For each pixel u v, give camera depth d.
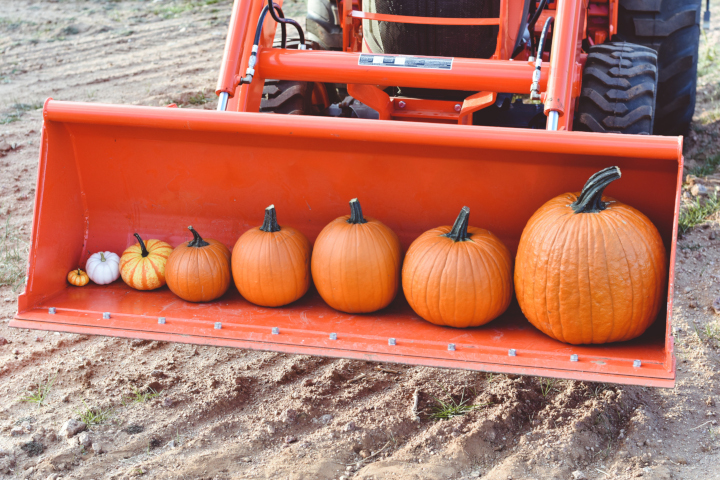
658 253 2.75
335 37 5.08
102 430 3.20
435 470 2.87
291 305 3.25
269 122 2.96
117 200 3.52
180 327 2.96
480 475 2.87
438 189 3.23
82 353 3.85
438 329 3.02
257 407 3.36
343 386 3.51
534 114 5.33
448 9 3.77
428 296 2.93
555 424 3.15
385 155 3.16
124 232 3.58
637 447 2.99
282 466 2.92
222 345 2.88
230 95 3.63
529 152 2.95
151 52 9.36
